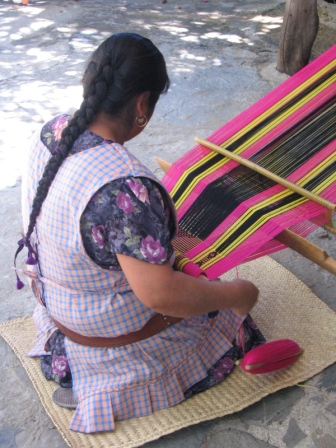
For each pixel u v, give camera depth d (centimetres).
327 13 477
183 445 173
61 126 153
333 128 203
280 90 223
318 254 164
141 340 169
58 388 188
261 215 175
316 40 443
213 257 169
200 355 181
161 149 328
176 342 175
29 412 187
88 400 173
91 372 176
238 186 190
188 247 175
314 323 210
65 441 173
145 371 172
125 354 169
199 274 160
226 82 398
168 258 140
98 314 158
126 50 133
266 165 195
